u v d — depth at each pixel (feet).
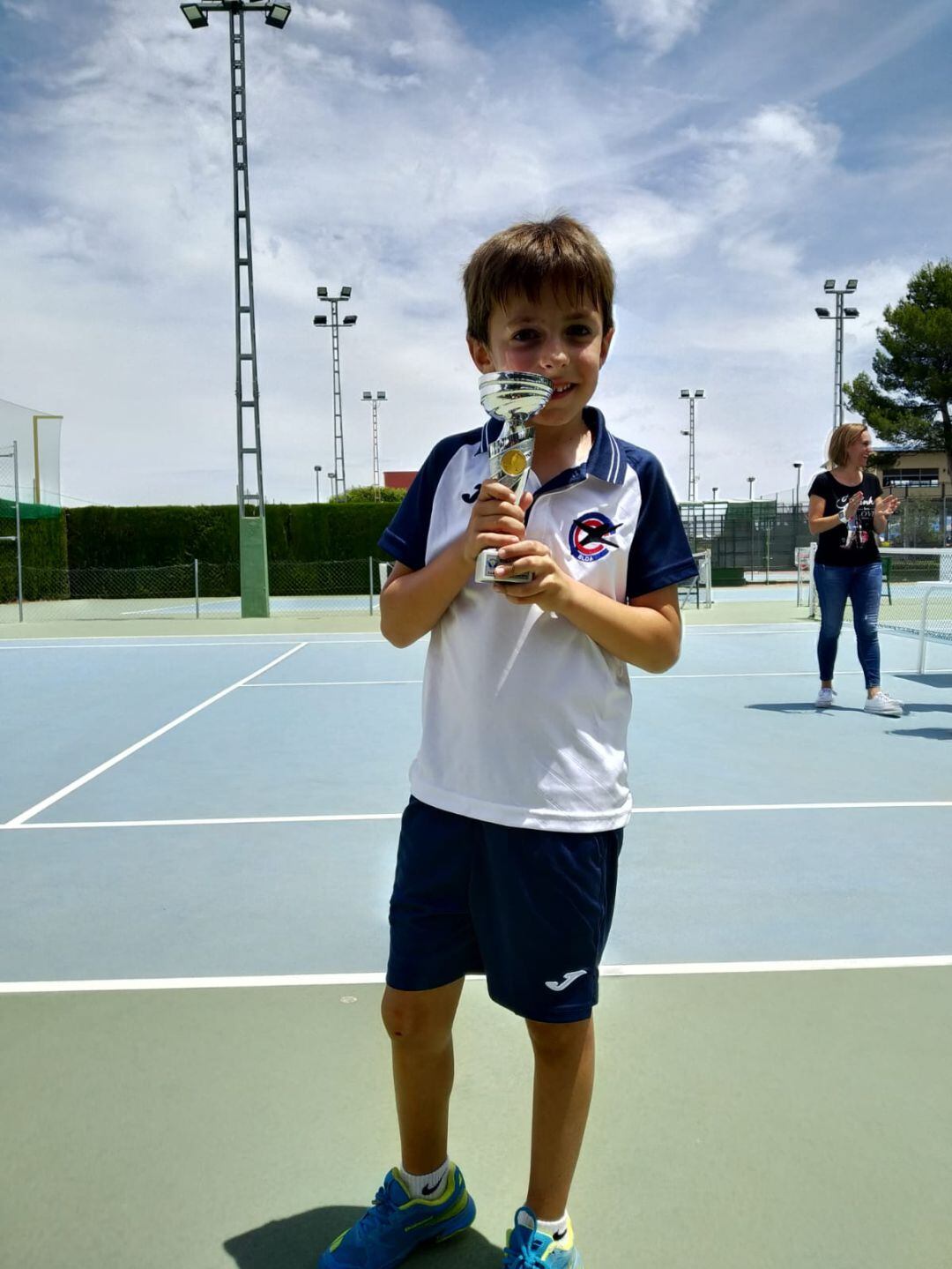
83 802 14.40
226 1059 6.83
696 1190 5.41
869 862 11.15
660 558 5.01
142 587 91.15
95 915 9.71
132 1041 7.10
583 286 4.70
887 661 31.42
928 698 23.63
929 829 12.50
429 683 5.08
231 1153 5.82
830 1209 5.25
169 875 11.00
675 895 10.08
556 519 4.80
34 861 11.60
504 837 4.70
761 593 76.33
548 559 4.41
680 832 12.42
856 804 13.73
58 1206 5.37
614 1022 7.28
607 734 4.93
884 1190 5.40
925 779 15.24
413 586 4.89
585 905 4.78
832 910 9.62
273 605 73.72
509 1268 4.75
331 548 92.68
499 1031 7.22
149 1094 6.40
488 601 4.76
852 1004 7.54
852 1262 4.87
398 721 21.48
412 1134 5.07
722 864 11.10
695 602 59.98
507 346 4.81
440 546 5.04
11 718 22.26
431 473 5.21
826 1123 6.00
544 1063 4.89
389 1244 4.94
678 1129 5.95
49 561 85.71
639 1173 5.55
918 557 90.94
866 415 119.85
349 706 23.65
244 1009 7.57
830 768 16.03
